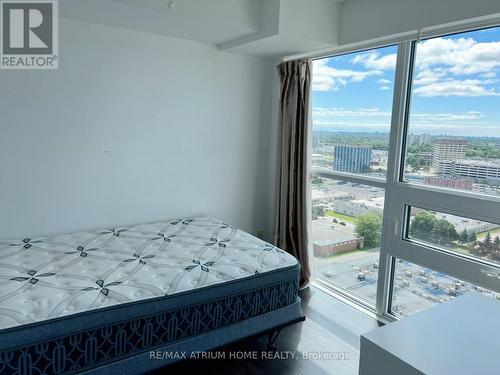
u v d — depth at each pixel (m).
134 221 3.08
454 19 2.13
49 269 2.13
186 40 3.08
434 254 2.45
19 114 2.52
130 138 2.96
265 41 2.78
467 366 1.10
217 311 2.11
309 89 3.16
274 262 2.38
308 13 2.66
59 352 1.67
